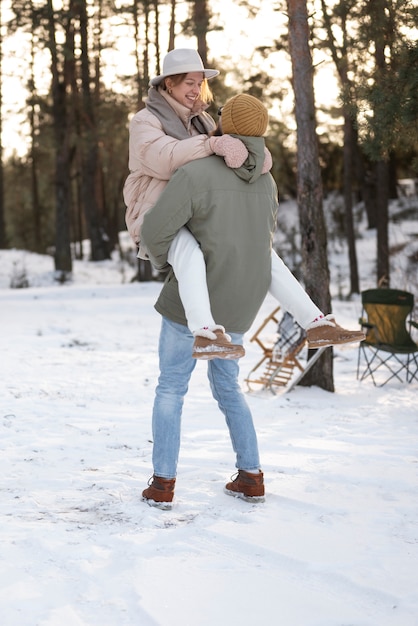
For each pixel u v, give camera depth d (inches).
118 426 249.6
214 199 158.4
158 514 160.2
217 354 148.0
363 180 1371.8
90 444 224.1
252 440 172.7
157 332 536.4
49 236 2257.6
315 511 164.6
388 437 240.7
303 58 330.0
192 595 121.0
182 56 165.5
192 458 208.4
